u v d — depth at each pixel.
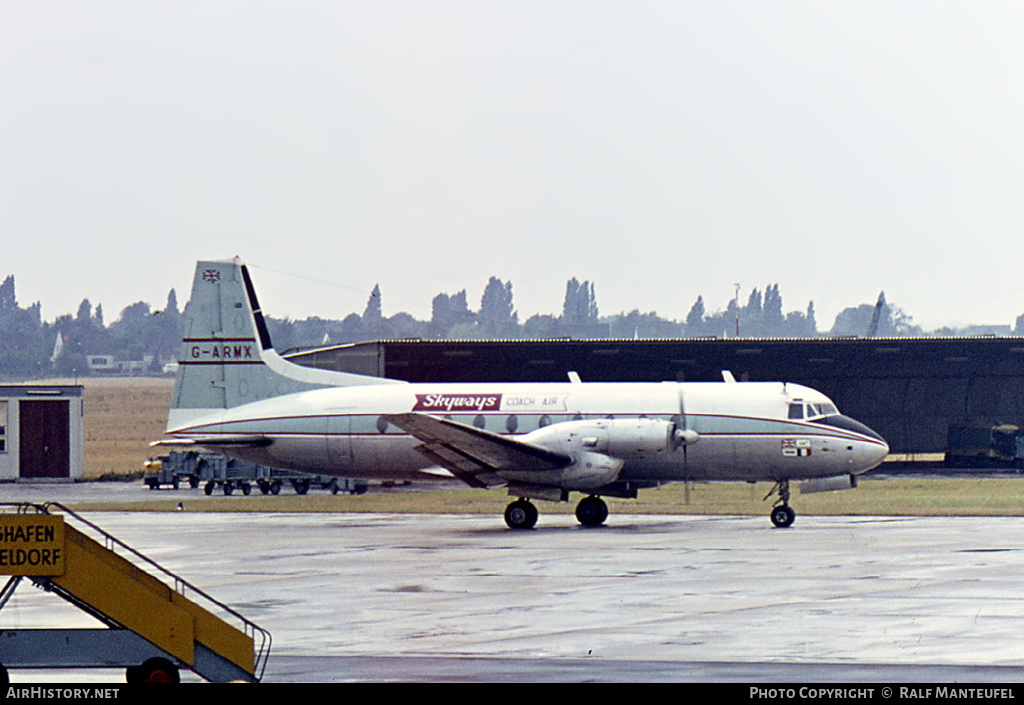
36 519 31.48
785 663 34.47
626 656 35.75
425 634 39.56
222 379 89.62
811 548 62.00
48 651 31.83
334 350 124.31
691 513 86.44
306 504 99.94
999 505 90.38
